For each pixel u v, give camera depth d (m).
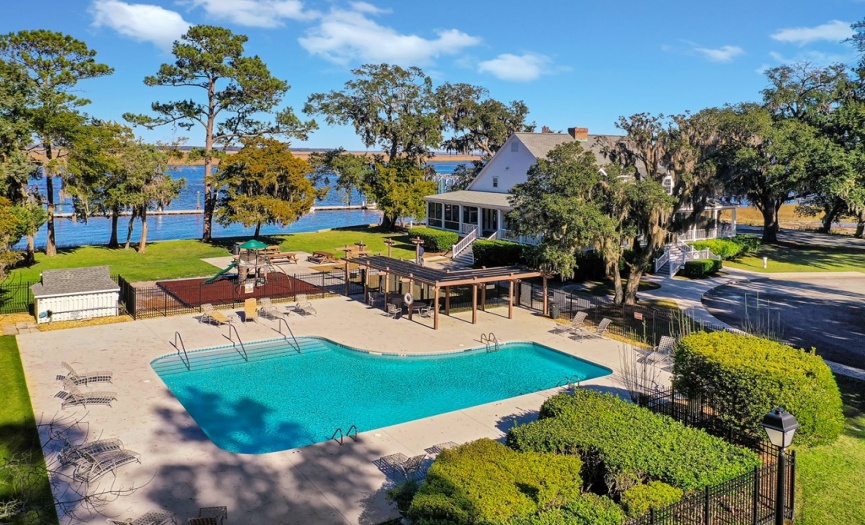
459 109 65.50
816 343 22.27
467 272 25.98
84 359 19.67
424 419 15.39
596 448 11.12
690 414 14.45
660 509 9.17
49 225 39.19
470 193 48.78
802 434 12.02
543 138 44.31
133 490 11.55
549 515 8.86
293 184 42.88
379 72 56.38
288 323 24.84
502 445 11.43
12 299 27.97
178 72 44.38
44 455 12.93
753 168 28.02
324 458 13.07
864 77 31.25
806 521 10.75
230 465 12.70
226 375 19.12
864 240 53.94
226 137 48.62
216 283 32.19
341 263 39.28
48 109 34.88
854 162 28.28
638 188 24.00
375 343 22.06
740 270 38.91
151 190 40.59
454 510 8.67
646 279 34.88
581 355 20.75
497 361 21.03
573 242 24.75
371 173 54.75
